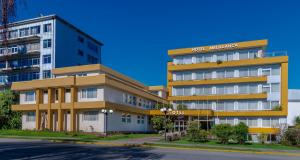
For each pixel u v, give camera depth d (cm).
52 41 6372
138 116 5478
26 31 6625
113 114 4531
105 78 4300
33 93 4856
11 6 1316
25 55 6544
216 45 5609
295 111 5047
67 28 6831
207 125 5347
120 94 4881
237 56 5500
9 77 6762
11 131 4247
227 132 3266
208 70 5675
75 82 4453
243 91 5381
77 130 4431
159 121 5291
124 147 2731
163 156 2045
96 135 3944
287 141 3394
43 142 3059
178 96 5725
